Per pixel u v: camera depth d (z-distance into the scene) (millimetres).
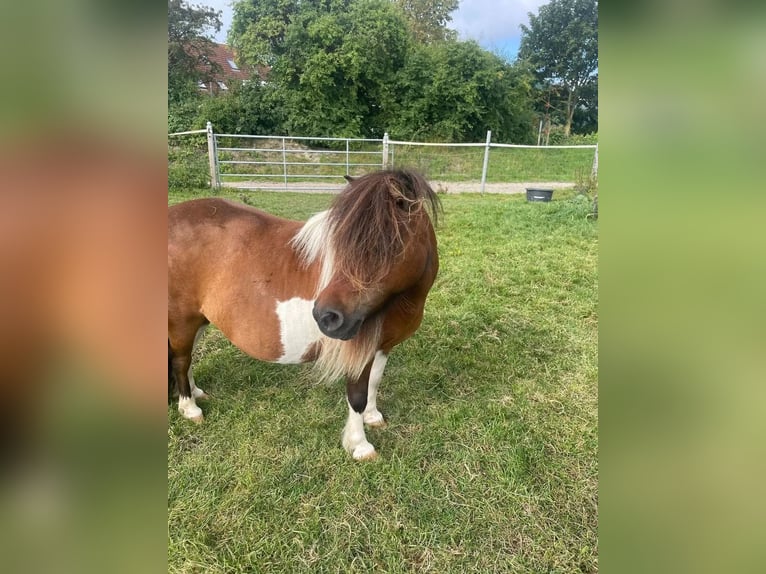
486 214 7102
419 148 14672
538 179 12508
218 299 2092
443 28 24844
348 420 2291
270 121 17125
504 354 3195
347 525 1961
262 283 2016
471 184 11445
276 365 3057
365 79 17469
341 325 1618
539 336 3428
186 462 2254
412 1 24062
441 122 17859
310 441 2395
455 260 4965
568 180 12359
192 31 16047
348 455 2305
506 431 2473
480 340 3367
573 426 2520
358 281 1612
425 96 17734
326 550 1865
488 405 2680
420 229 1770
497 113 18672
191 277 2131
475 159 13359
